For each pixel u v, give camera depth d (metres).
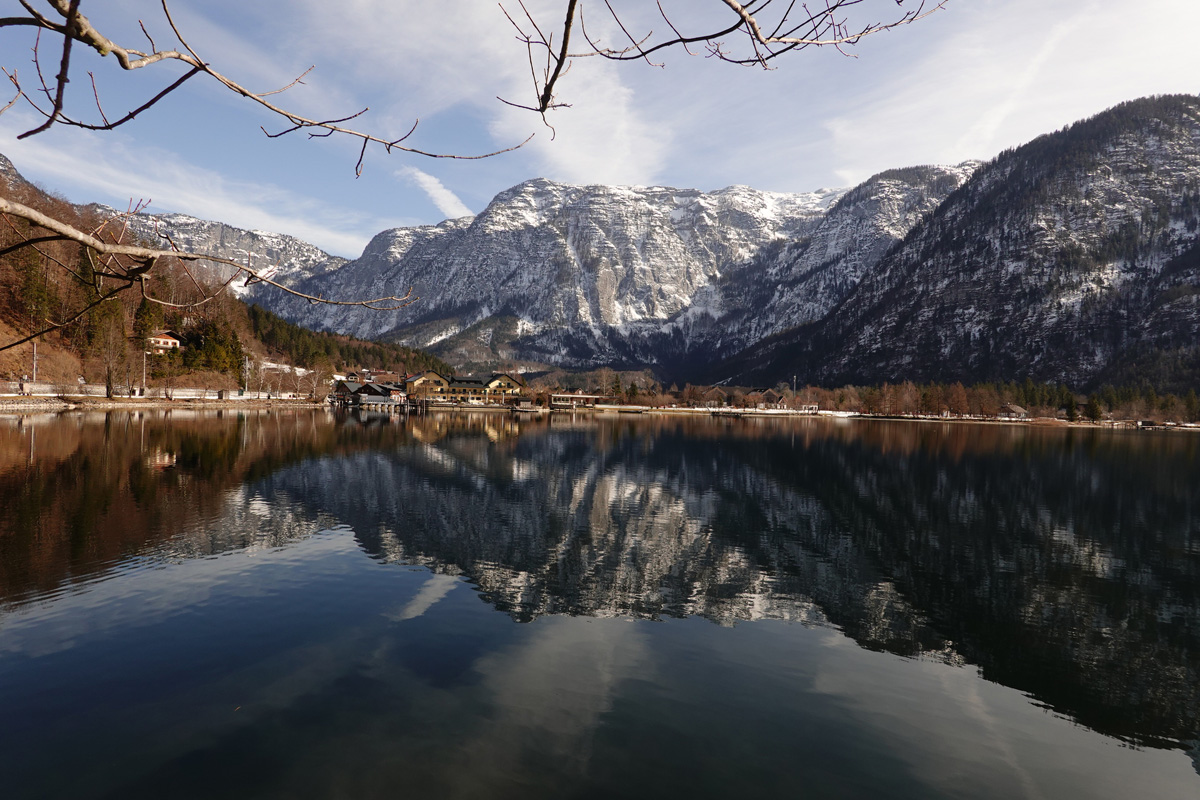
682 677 14.89
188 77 3.63
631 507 35.62
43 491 30.36
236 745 11.32
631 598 20.41
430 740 11.73
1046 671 16.27
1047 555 27.56
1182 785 11.69
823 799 10.64
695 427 126.19
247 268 4.23
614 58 4.16
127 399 98.31
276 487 34.94
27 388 82.75
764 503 38.22
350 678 13.95
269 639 15.73
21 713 12.10
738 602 20.52
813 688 14.69
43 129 3.42
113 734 11.53
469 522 29.69
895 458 66.88
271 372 164.00
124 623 16.28
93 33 3.12
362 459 49.09
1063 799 11.15
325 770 10.72
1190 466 62.69
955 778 11.52
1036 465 61.97
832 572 24.14
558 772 10.97
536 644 16.30
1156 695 15.10
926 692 14.83
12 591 18.17
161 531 24.70
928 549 28.11
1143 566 26.02
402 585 20.19
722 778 11.05
